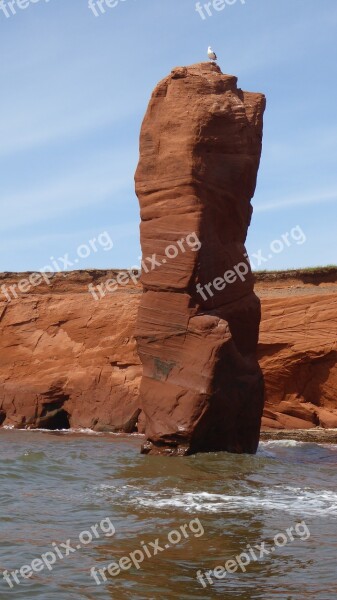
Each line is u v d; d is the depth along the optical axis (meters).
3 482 17.31
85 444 26.44
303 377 34.84
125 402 34.88
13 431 34.09
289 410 34.47
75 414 36.34
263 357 35.34
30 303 40.69
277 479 18.42
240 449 22.62
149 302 22.02
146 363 22.02
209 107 21.73
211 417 21.20
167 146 21.98
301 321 35.03
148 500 15.48
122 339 37.34
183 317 21.47
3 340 40.44
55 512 14.36
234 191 22.22
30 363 39.25
